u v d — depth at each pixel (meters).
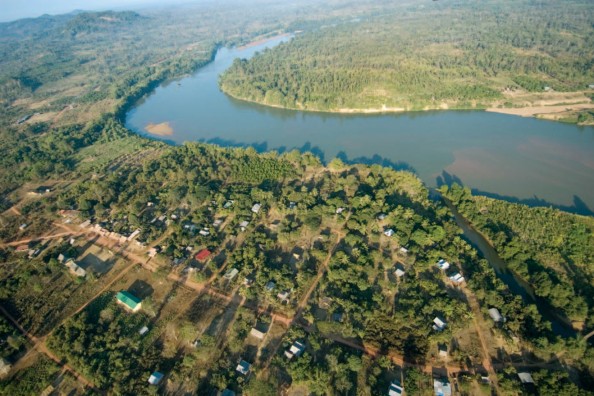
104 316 124.06
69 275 142.88
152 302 130.00
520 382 101.19
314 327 119.31
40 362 113.00
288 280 131.88
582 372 104.75
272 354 111.44
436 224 156.38
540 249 148.50
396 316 119.06
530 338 110.50
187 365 107.69
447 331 112.62
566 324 121.81
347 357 107.25
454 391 101.31
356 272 135.75
